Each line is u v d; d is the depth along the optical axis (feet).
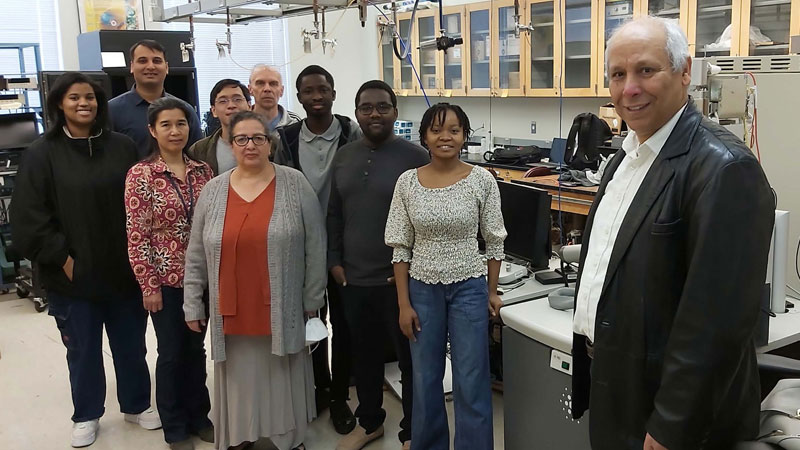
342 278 8.19
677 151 4.41
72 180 8.39
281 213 7.77
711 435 4.61
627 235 4.57
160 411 8.79
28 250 8.36
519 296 8.35
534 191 8.98
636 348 4.55
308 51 9.27
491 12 18.43
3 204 15.90
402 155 7.98
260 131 7.72
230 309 7.72
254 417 8.08
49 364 11.94
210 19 10.35
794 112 8.00
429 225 7.06
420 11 19.69
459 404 7.40
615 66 4.56
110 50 15.80
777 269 7.04
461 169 7.24
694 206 4.20
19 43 16.74
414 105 21.86
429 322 7.29
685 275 4.38
